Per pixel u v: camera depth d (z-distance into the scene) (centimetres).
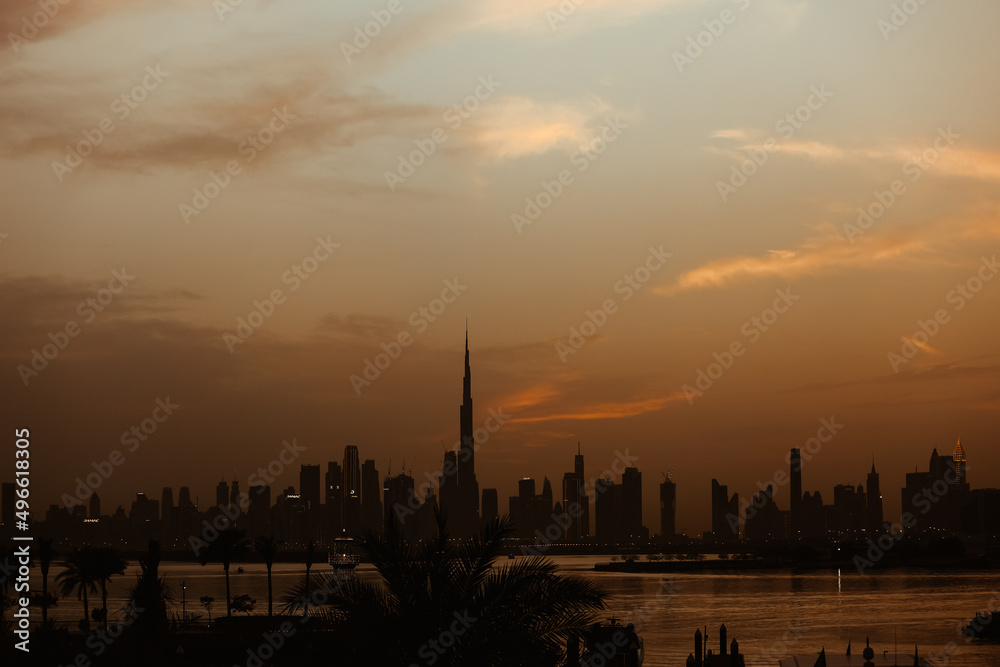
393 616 2811
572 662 3056
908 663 5359
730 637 14288
